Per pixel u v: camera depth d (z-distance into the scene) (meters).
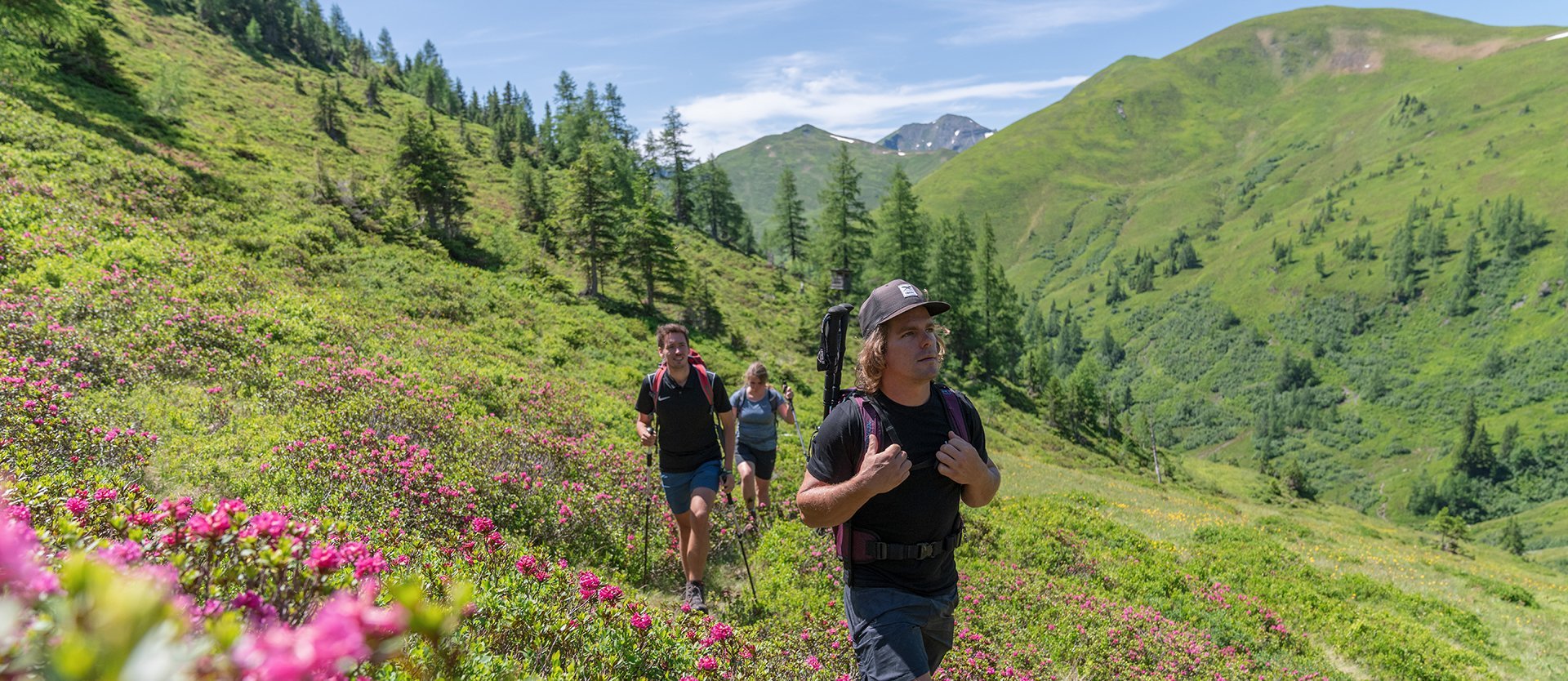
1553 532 148.25
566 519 7.40
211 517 1.77
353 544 2.24
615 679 3.37
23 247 14.05
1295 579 15.53
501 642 3.17
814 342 63.53
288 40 143.75
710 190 114.25
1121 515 21.73
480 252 51.03
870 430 2.91
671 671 3.78
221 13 131.00
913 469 2.91
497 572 4.11
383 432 8.84
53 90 41.84
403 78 171.88
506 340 27.77
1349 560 22.39
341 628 0.77
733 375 45.03
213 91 83.81
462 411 11.77
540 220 73.62
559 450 9.86
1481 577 22.77
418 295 29.38
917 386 2.97
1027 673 6.92
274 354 12.20
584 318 40.28
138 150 34.88
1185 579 12.39
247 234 27.64
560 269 60.28
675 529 8.40
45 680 0.57
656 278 58.12
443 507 6.70
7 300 10.62
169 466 6.44
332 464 6.77
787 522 9.94
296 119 89.25
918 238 77.94
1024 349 102.69
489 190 89.31
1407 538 63.66
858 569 3.04
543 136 129.25
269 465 6.78
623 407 18.53
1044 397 84.31
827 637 5.98
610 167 99.06
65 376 8.24
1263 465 114.56
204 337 11.71
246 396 9.77
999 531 12.99
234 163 45.38
